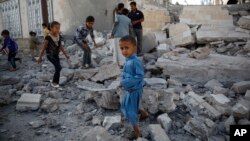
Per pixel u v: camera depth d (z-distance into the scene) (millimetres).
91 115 4832
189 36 9758
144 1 14227
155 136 3906
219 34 9906
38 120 4797
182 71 6809
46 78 7297
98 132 3910
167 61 7207
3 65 9648
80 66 8672
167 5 14516
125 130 4262
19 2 19312
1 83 7031
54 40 6324
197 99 4988
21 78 7652
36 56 11375
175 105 4902
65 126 4543
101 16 17656
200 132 3998
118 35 7938
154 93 4820
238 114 4355
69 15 16109
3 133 4359
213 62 6973
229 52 8562
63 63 9164
